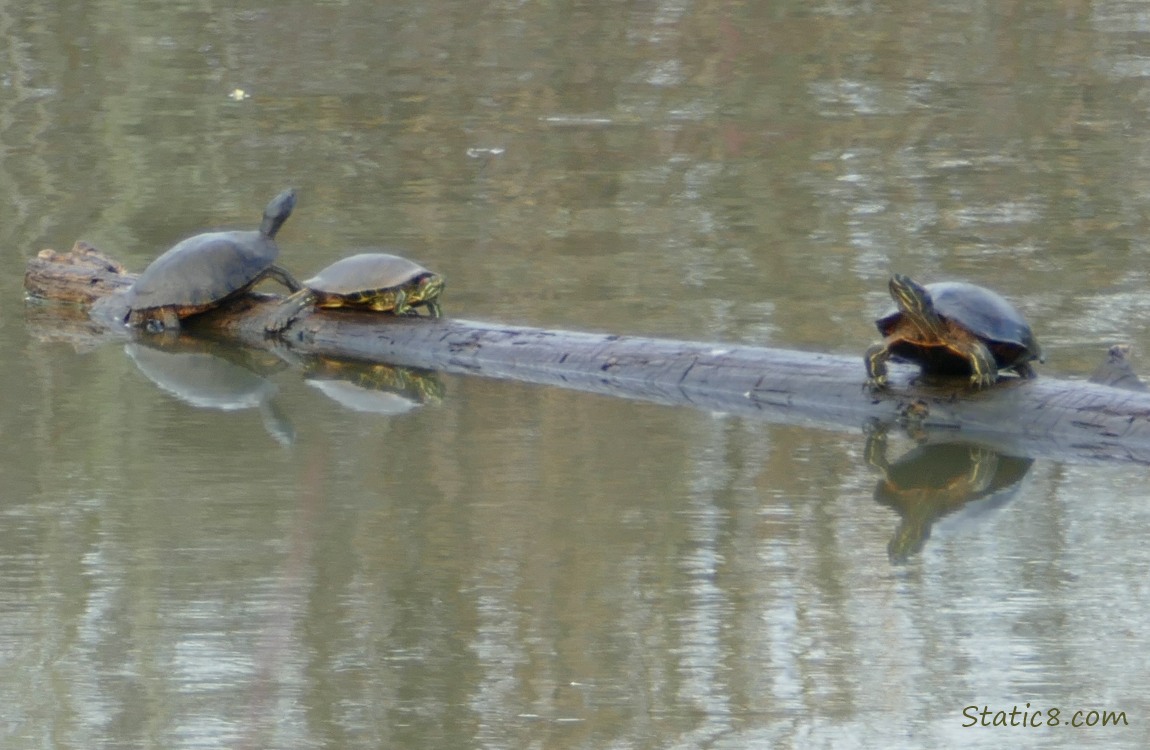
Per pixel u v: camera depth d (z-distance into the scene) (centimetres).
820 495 1945
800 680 1459
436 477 2028
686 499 1933
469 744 1359
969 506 1903
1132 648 1504
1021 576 1683
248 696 1452
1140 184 3672
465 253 3209
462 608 1620
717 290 2891
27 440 2217
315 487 1995
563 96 4775
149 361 2669
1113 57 5144
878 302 2783
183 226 3469
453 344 2608
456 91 4838
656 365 2438
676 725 1389
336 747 1351
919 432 2183
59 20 5741
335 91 4838
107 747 1357
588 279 2988
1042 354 2181
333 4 6053
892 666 1485
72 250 3080
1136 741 1335
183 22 5741
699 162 4003
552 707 1417
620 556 1747
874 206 3531
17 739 1377
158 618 1605
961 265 3019
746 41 5484
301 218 3522
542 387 2475
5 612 1627
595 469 2055
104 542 1816
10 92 4831
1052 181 3728
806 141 4200
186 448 2173
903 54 5266
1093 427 2080
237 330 2802
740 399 2345
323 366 2656
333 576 1706
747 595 1644
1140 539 1780
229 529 1850
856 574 1692
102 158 4109
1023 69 5022
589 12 5928
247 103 4700
